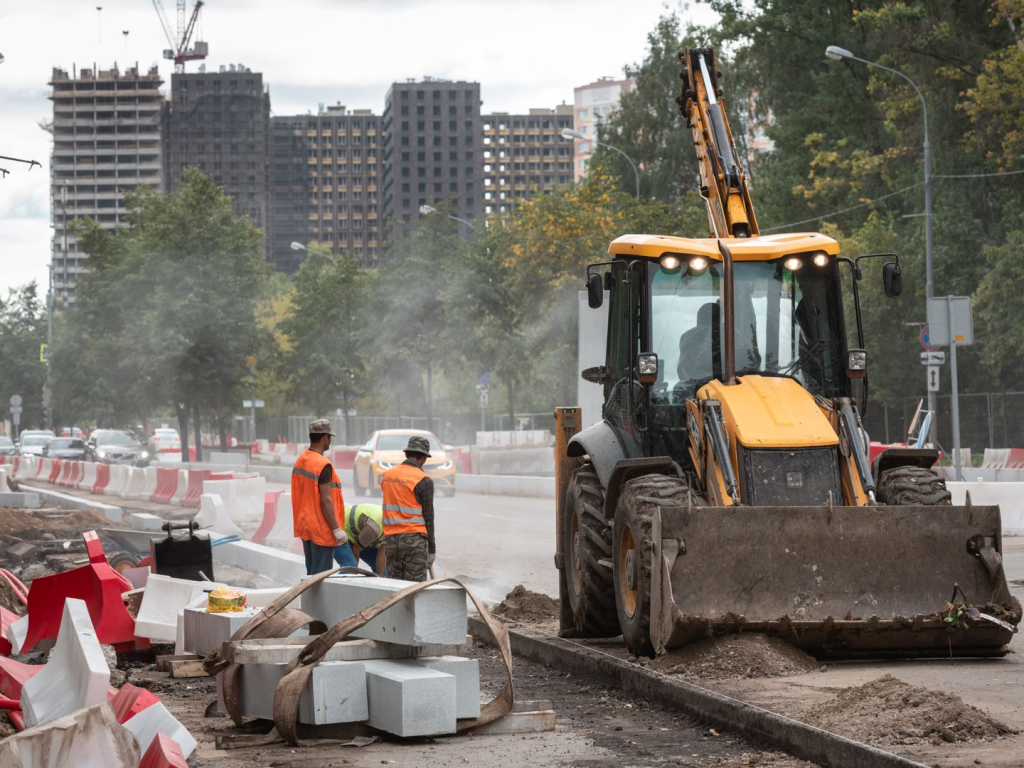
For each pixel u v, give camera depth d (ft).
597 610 36.99
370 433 253.44
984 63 137.18
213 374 200.23
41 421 379.35
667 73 227.81
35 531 79.20
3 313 349.00
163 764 18.34
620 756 23.81
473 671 25.96
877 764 21.21
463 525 84.33
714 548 31.32
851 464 33.32
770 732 24.44
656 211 167.94
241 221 205.98
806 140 165.78
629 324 36.94
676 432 36.35
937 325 93.97
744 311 36.65
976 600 31.63
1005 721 24.50
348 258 232.94
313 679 25.35
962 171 148.36
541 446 175.22
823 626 30.91
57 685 25.38
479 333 190.70
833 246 36.83
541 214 164.25
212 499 81.61
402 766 23.06
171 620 38.04
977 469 114.11
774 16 179.11
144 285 203.41
